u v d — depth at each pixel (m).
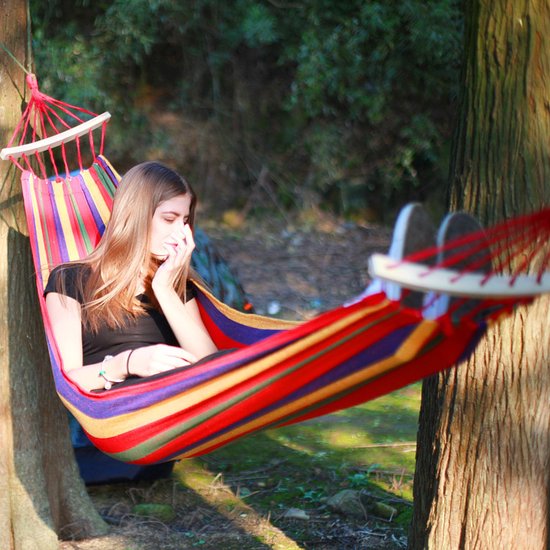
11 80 3.39
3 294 3.40
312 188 11.62
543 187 2.82
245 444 4.93
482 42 2.88
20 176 3.42
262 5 10.52
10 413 3.43
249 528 3.86
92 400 2.66
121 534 3.77
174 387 2.50
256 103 11.58
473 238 1.88
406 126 10.88
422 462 3.15
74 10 10.13
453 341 2.04
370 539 3.76
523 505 2.92
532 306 2.83
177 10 10.44
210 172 11.59
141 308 3.09
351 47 9.91
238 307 5.41
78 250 3.32
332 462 4.62
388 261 1.87
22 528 3.43
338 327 2.10
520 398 2.88
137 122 10.95
